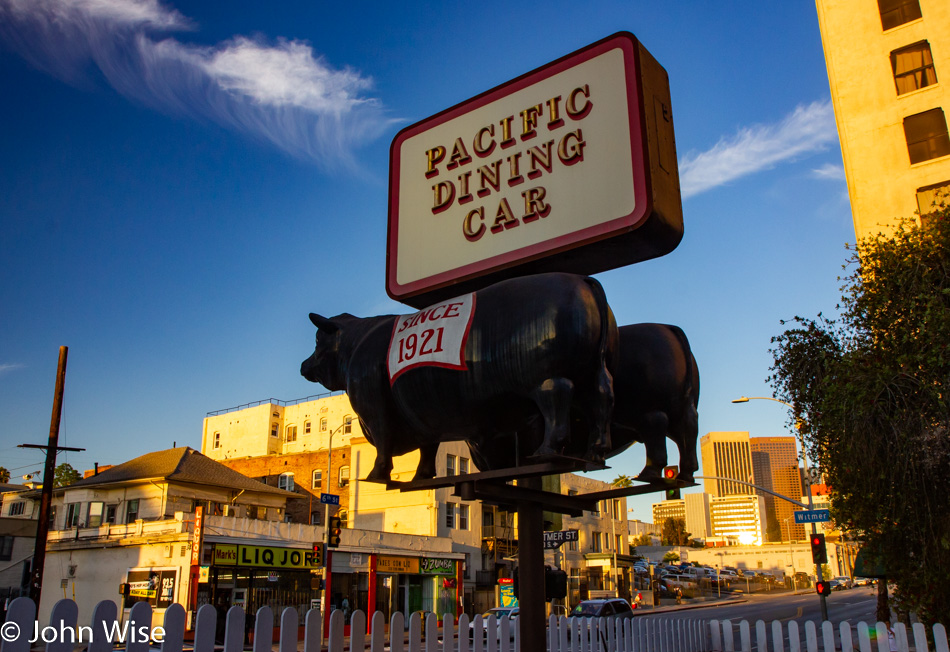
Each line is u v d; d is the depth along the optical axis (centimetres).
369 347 541
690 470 528
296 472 5144
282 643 441
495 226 542
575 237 496
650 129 493
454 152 585
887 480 1091
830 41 2981
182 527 2866
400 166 621
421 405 497
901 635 964
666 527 12925
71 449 2241
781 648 1105
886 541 1143
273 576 3006
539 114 542
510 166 547
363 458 4338
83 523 3491
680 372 533
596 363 460
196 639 396
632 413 536
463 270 550
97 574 3117
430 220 584
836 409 1158
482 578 4197
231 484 3634
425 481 506
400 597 3606
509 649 701
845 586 8306
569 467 445
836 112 2900
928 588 1098
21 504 4366
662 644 1088
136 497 3466
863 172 2777
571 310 450
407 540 3666
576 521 5625
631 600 5400
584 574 5422
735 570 9619
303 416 6406
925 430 1034
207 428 6775
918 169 2673
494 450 543
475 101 584
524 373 451
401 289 585
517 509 557
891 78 2816
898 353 1127
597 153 504
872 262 1259
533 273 535
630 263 520
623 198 484
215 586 2800
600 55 522
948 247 1161
